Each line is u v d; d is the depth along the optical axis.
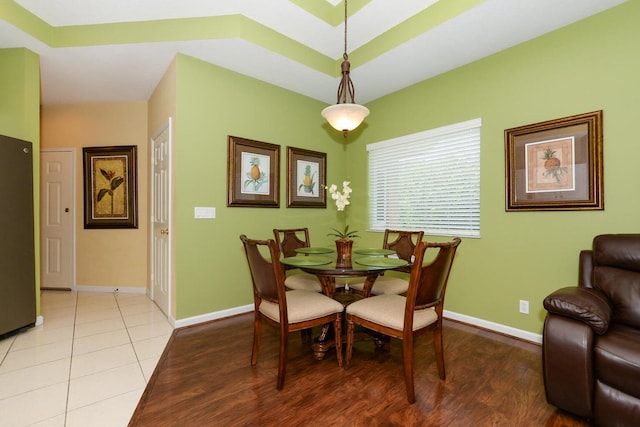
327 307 2.00
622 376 1.34
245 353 2.24
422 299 1.72
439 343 1.89
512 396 1.71
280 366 1.78
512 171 2.55
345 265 2.06
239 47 2.65
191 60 2.80
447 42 2.52
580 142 2.20
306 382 1.85
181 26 2.55
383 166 3.72
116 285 4.01
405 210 3.46
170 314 2.84
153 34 2.56
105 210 4.01
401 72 3.06
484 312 2.75
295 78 3.25
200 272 2.86
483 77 2.76
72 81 3.31
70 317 2.99
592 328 1.46
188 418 1.52
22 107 2.59
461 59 2.79
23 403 1.62
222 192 3.00
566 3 2.04
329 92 3.62
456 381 1.86
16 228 2.49
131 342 2.41
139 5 2.41
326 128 3.95
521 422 1.50
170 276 2.84
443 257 1.76
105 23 2.59
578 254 2.22
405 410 1.59
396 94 3.52
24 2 2.33
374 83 3.32
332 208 4.00
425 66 2.94
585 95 2.19
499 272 2.65
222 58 2.84
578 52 2.22
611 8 2.07
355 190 4.04
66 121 4.05
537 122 2.42
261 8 2.49
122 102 3.99
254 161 3.23
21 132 2.59
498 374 1.94
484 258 2.75
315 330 2.67
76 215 4.05
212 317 2.93
